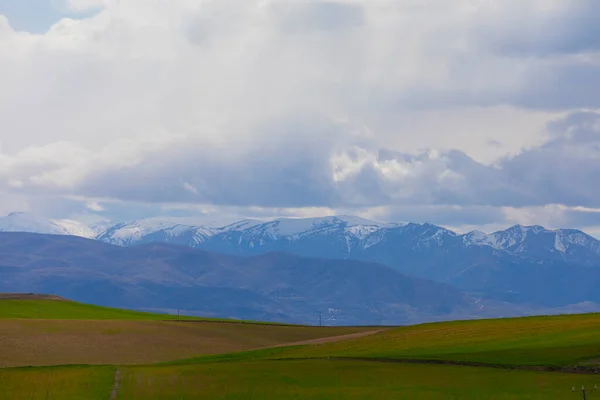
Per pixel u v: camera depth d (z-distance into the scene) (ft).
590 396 218.59
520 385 239.09
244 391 250.57
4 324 493.36
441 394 233.55
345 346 391.65
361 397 234.79
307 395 240.94
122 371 302.04
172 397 245.24
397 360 303.48
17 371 307.37
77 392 256.11
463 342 352.49
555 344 314.76
